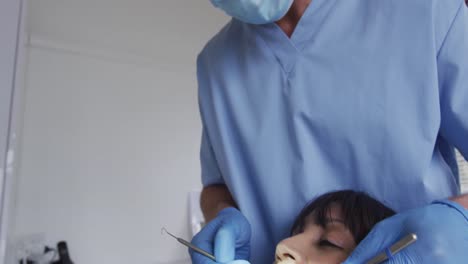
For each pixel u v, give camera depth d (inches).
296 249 18.9
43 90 70.7
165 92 83.7
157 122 81.8
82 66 75.0
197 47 78.5
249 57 26.2
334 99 22.0
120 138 77.2
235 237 22.2
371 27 21.8
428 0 20.3
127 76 79.7
